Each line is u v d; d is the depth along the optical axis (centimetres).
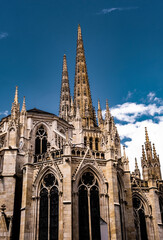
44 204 4172
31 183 4312
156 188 5297
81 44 14975
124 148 5125
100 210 4162
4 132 5781
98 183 4316
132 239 4516
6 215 4178
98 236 4006
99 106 13325
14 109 5156
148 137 6431
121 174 4803
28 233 4000
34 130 6462
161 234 4984
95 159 4400
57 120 6775
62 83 16125
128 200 4747
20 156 4900
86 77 14088
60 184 4109
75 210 4000
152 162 6247
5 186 4512
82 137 7206
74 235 3859
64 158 4203
